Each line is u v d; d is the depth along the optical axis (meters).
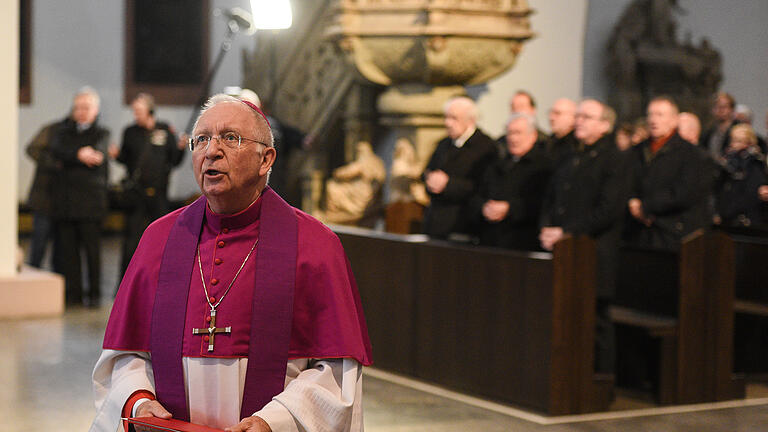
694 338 6.67
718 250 6.73
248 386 2.73
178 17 17.61
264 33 12.55
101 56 17.20
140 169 10.37
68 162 9.93
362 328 2.93
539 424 5.90
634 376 7.07
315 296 2.82
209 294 2.79
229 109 2.77
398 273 7.27
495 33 9.09
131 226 10.44
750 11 12.70
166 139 10.51
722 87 12.44
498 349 6.45
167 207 10.61
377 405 6.32
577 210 6.46
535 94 10.65
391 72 9.40
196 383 2.75
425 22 9.02
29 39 16.61
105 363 2.93
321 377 2.77
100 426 2.86
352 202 10.29
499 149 7.79
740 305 7.57
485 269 6.52
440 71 9.13
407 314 7.19
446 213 7.57
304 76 11.68
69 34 16.95
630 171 6.42
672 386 6.62
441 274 6.89
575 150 6.58
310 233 2.88
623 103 11.43
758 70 12.82
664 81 11.84
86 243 10.07
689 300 6.64
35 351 7.77
